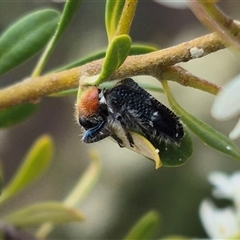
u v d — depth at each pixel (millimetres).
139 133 93
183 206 242
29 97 98
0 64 105
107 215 248
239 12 189
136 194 248
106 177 250
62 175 264
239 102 75
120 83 94
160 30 248
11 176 272
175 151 98
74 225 249
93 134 93
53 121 271
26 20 106
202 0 78
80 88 92
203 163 243
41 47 107
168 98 95
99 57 105
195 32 246
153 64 92
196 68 234
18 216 118
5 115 112
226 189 127
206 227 124
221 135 96
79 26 246
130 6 91
